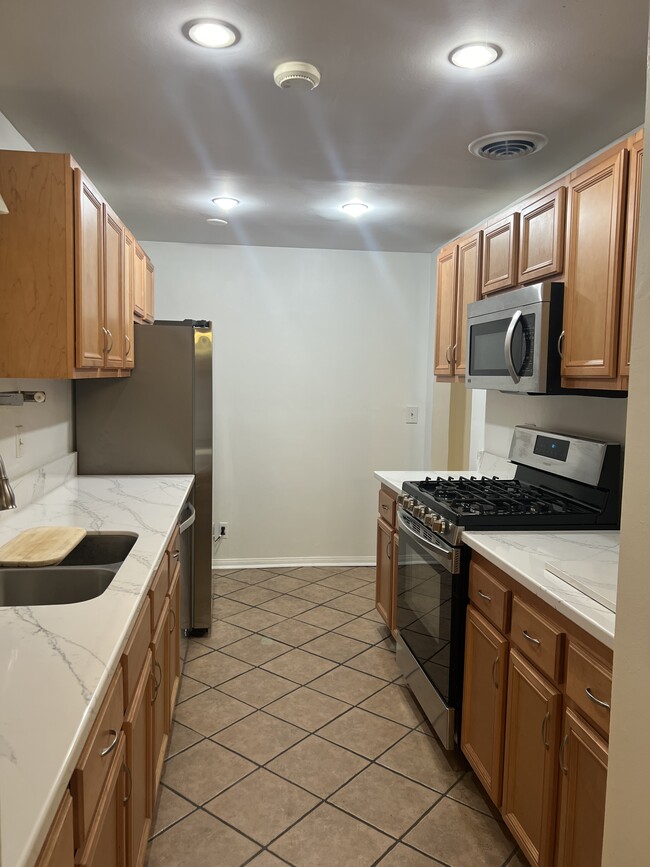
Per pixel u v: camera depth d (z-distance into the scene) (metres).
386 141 2.42
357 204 3.32
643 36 1.67
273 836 1.92
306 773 2.23
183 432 3.31
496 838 1.94
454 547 2.16
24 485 2.43
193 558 3.35
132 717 1.41
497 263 2.69
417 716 2.62
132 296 3.00
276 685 2.86
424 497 2.52
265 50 1.76
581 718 1.45
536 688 1.63
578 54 1.77
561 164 2.67
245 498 4.56
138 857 1.51
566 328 2.10
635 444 0.98
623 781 1.00
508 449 3.22
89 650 1.19
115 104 2.12
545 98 2.04
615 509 2.21
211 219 3.67
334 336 4.55
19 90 2.02
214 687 2.83
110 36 1.69
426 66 1.84
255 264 4.43
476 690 2.05
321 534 4.66
